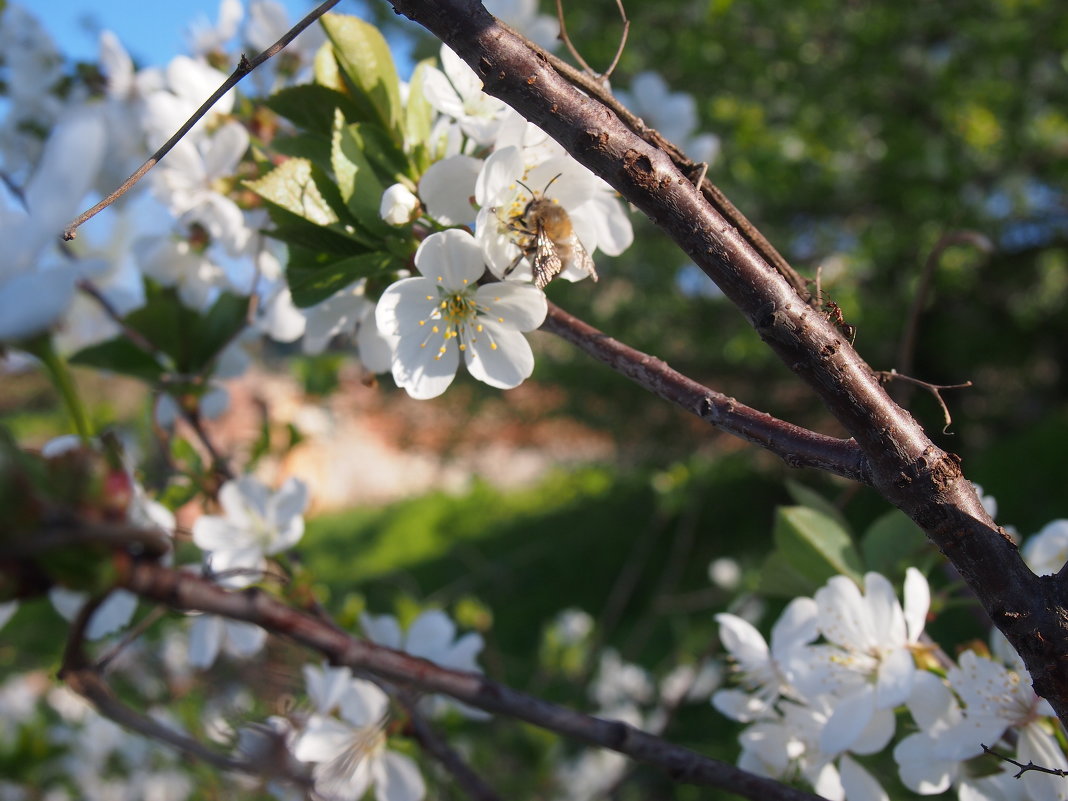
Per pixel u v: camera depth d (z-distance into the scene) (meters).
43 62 0.20
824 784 0.17
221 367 0.21
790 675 0.16
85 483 0.08
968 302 1.05
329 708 0.18
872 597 0.16
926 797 0.25
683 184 0.10
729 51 0.83
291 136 0.16
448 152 0.16
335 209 0.14
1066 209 0.94
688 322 0.96
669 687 0.44
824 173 0.83
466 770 0.17
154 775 0.36
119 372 0.19
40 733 0.34
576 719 0.12
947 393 1.05
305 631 0.11
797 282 0.12
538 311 0.14
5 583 0.08
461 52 0.10
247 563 0.18
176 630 0.32
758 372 1.00
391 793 0.18
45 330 0.09
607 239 0.16
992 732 0.14
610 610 0.40
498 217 0.14
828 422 1.02
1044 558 0.17
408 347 0.14
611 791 0.33
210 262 0.19
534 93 0.10
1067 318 1.02
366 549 1.40
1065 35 0.80
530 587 1.08
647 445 1.11
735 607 0.25
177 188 0.17
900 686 0.15
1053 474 0.86
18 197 0.18
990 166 0.86
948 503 0.10
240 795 0.23
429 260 0.14
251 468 0.22
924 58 0.86
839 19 0.86
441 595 0.30
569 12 0.86
